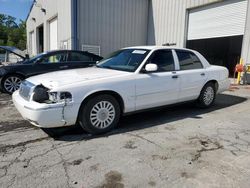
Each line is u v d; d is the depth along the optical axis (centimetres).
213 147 375
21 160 329
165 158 337
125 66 487
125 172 301
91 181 281
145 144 384
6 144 382
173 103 531
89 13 1409
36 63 817
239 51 1756
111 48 1523
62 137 411
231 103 684
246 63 1081
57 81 404
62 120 385
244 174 298
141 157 340
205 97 603
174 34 1462
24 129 451
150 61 484
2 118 524
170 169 308
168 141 397
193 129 457
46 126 382
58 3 1603
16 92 465
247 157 343
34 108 373
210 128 463
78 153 351
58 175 292
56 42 1789
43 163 321
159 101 495
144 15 1650
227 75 659
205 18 1283
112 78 430
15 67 802
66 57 851
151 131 443
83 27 1398
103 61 554
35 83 411
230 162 328
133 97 453
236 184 277
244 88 959
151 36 1652
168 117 534
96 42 1455
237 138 413
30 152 354
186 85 541
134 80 450
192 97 569
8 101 698
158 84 484
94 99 411
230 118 533
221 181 283
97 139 403
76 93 390
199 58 595
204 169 309
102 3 1448
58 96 379
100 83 412
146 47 520
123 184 276
